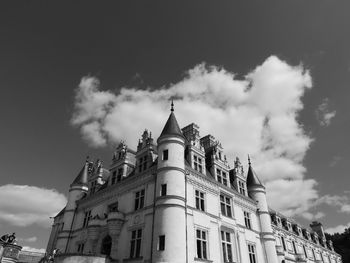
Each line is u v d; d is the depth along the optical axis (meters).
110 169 41.00
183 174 31.41
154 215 29.14
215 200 35.12
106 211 37.16
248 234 38.56
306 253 61.69
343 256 97.00
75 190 45.59
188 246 27.97
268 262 39.12
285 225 58.81
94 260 28.38
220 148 41.47
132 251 29.91
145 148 36.38
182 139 33.59
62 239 40.78
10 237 26.91
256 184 45.75
